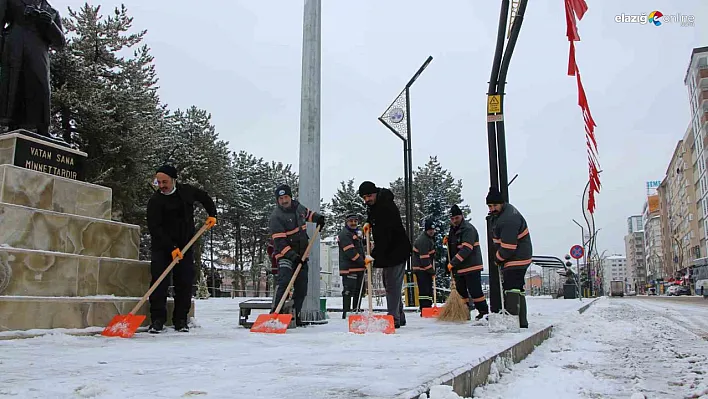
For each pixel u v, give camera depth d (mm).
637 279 179000
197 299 27938
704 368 4996
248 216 47531
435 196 31922
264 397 2471
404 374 3133
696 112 80312
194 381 2896
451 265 9062
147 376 3066
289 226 7562
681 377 4523
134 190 25125
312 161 8914
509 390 3770
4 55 6562
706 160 74812
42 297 5477
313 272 8602
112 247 6602
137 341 5242
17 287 5344
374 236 7520
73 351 4293
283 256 7391
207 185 33000
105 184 23406
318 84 9133
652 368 5023
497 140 9414
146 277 6906
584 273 39719
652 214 145000
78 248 6160
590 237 39750
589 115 9375
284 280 7312
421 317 10453
